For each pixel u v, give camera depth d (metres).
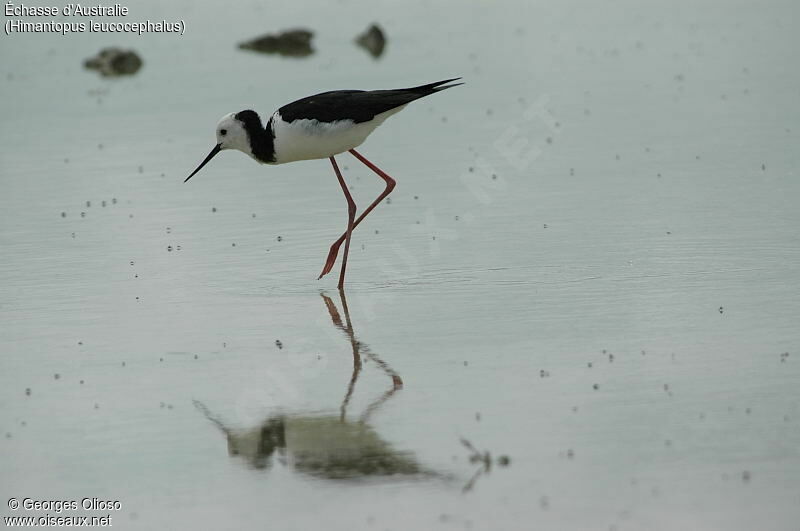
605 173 15.10
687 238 12.37
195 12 28.72
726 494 7.20
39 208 14.87
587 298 10.84
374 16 27.44
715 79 19.66
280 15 28.00
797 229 12.41
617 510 7.07
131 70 23.39
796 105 17.69
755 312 10.20
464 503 7.26
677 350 9.48
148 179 16.09
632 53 22.08
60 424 8.73
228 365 9.75
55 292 11.76
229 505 7.43
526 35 24.38
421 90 12.19
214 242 13.31
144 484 7.77
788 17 24.41
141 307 11.27
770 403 8.41
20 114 20.27
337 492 7.51
